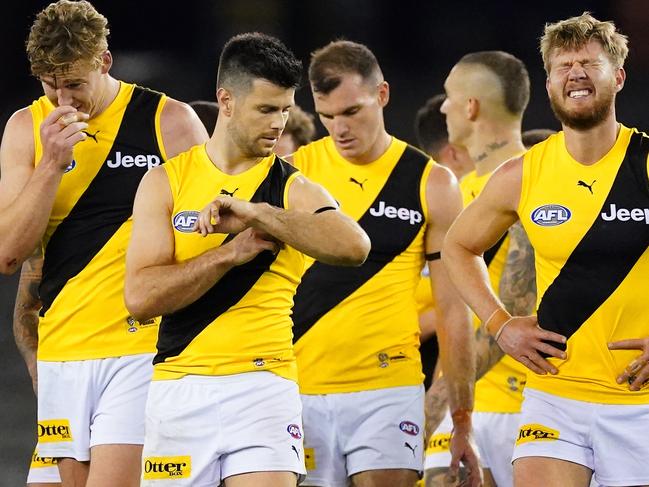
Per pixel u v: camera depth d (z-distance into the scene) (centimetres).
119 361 2069
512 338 1886
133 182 2089
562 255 1866
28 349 2311
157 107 2127
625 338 1845
